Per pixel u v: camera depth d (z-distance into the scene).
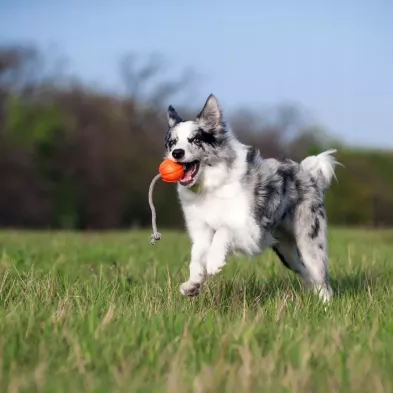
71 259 11.80
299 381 4.43
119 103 40.56
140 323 5.73
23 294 7.10
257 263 10.79
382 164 32.66
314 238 8.25
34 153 37.88
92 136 38.66
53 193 37.91
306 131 39.84
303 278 8.54
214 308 6.85
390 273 10.11
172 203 37.34
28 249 13.45
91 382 4.43
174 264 11.06
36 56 40.28
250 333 5.34
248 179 7.42
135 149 38.84
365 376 4.55
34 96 40.03
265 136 41.03
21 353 4.98
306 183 8.22
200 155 7.24
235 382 4.42
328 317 6.52
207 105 7.43
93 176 38.12
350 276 9.54
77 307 6.59
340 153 32.59
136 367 4.80
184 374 4.57
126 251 13.54
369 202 32.28
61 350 5.08
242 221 7.28
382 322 6.13
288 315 6.38
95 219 38.28
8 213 37.53
